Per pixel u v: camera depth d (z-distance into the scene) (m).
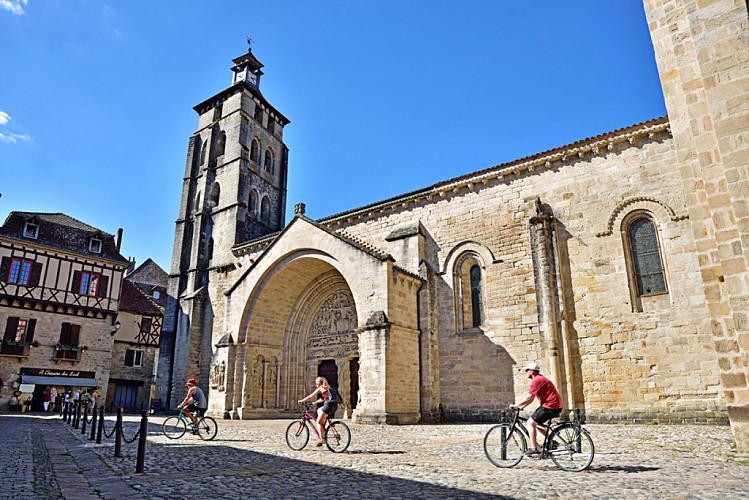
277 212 41.19
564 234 20.73
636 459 9.38
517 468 8.70
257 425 20.30
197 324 33.78
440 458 10.06
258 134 40.97
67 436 15.12
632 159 19.83
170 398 33.16
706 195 10.51
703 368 16.95
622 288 18.95
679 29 11.77
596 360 18.91
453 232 23.91
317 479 7.72
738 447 9.66
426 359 22.22
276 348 27.34
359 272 22.42
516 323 21.14
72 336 35.75
